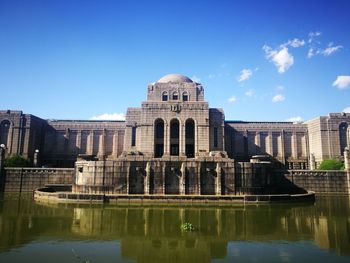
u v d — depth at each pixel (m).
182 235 28.02
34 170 67.06
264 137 90.75
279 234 28.72
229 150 88.56
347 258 21.81
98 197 49.03
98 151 89.12
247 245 25.11
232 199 49.31
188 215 37.91
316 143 85.75
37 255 22.03
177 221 34.03
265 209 43.75
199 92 86.56
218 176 53.56
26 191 66.19
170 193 53.53
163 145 81.44
